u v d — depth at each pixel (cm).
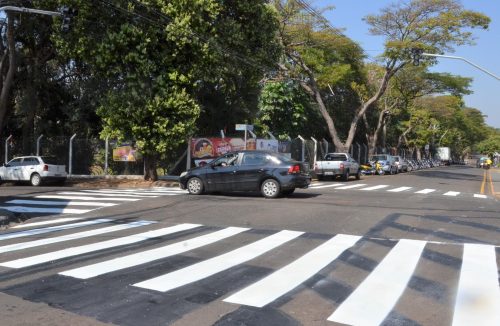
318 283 662
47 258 798
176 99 2283
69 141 2861
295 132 4259
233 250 866
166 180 2623
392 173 4431
